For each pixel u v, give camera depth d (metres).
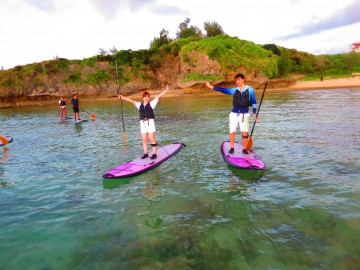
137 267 2.97
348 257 2.99
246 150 6.70
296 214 3.94
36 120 17.30
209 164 6.43
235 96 6.39
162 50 36.19
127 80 34.69
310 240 3.32
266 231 3.56
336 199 4.32
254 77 32.94
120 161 7.05
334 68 47.16
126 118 15.98
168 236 3.55
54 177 6.03
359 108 14.30
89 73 34.00
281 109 15.67
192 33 41.59
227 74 31.64
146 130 6.59
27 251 3.35
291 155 6.73
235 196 4.66
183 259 3.08
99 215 4.21
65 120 16.33
